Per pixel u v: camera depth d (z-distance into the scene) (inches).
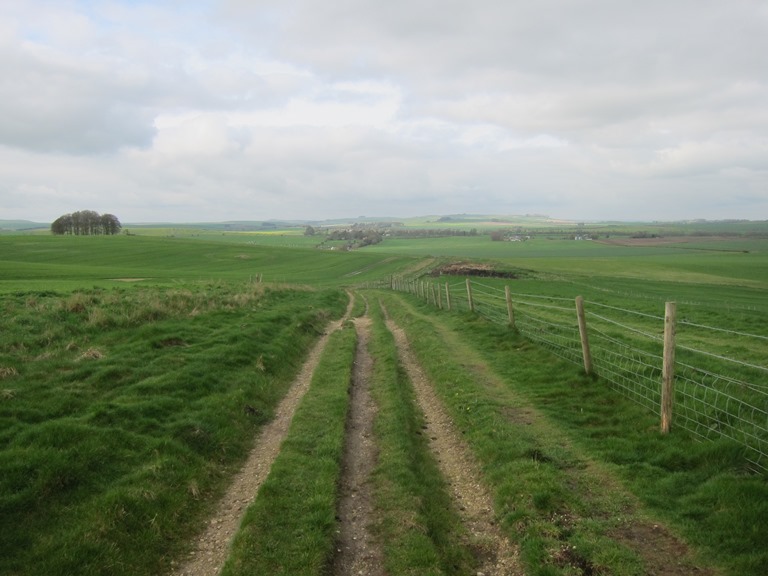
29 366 493.7
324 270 3774.6
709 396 437.1
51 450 336.8
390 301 1562.5
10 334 573.0
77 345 588.1
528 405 484.7
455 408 494.6
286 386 604.1
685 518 284.7
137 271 2691.9
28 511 290.8
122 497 307.3
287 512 314.7
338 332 940.0
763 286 2748.5
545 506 307.3
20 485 305.6
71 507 301.6
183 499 329.1
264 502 319.9
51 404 418.9
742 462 325.7
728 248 6043.3
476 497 346.0
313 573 257.4
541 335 741.9
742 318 1073.5
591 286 2278.5
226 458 405.1
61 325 632.4
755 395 429.4
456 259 3740.2
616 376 518.3
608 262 4175.7
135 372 520.7
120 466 349.4
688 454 347.6
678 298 1943.9
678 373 509.4
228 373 562.9
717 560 250.1
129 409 424.5
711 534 267.0
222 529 310.5
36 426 370.9
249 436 453.1
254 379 567.5
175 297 882.8
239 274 3299.7
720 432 362.0
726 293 2235.5
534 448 382.0
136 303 784.9
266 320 840.9
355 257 4562.0
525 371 582.2
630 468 345.4
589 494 321.1
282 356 687.7
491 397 510.6
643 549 265.1
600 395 489.7
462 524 315.6
